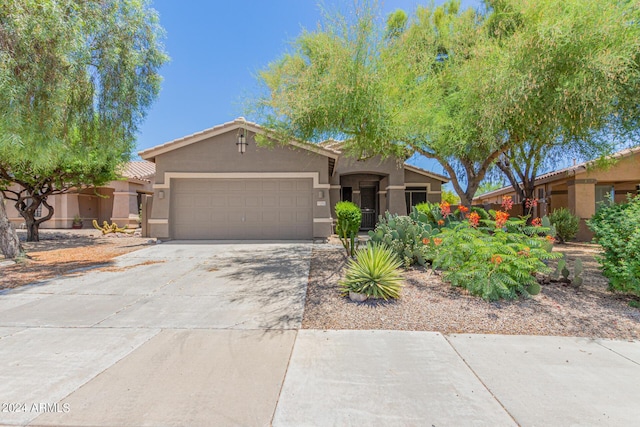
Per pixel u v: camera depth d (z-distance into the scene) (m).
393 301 5.63
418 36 9.19
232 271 8.29
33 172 14.21
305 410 2.83
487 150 10.55
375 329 4.61
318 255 10.45
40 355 3.84
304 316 5.11
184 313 5.29
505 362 3.66
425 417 2.74
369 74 7.66
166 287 6.85
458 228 7.03
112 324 4.82
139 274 8.03
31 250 12.23
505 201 7.14
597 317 4.92
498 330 4.55
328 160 14.06
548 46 6.79
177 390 3.13
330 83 7.67
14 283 7.19
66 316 5.15
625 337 4.32
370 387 3.17
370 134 8.66
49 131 8.19
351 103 7.86
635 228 5.25
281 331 4.55
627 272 5.15
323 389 3.14
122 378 3.34
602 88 6.64
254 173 13.81
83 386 3.19
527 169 14.64
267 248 11.91
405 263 7.92
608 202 6.47
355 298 5.68
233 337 4.36
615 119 8.60
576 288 6.25
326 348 4.02
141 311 5.39
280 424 2.66
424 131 9.02
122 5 9.37
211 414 2.78
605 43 6.53
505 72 7.45
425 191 19.55
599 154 11.03
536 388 3.15
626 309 5.21
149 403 2.93
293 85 8.48
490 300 5.59
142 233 16.61
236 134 13.85
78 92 9.01
